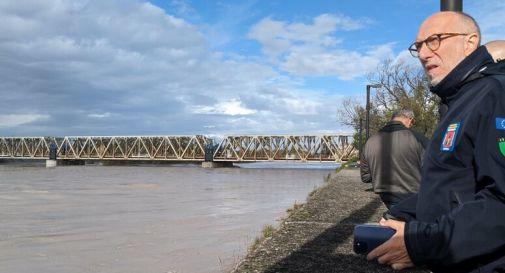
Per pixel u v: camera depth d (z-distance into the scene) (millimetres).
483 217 1914
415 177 5875
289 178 43125
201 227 13242
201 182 36938
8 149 89062
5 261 8945
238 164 79688
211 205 19656
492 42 2416
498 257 1958
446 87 2346
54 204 20266
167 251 9734
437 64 2418
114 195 24953
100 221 14680
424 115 35531
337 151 64062
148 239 11289
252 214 16312
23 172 55812
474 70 2250
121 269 8234
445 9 4543
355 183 20516
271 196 23969
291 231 8453
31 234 12078
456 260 1970
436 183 2219
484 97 2080
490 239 1912
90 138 82188
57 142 84062
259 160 68688
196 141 74375
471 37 2389
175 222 14328
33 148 86938
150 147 77562
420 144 5836
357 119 51062
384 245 2139
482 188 2066
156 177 45000
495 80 2113
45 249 10062
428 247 2010
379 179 6035
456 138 2145
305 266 6098
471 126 2090
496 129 1993
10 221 14711
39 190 28438
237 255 9008
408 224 2119
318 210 11359
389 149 5949
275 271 5902
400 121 6109
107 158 80062
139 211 17547
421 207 2291
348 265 6117
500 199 1939
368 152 6215
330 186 18766
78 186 32156
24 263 8773
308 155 65812
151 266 8383
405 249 2088
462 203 2041
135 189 29500
